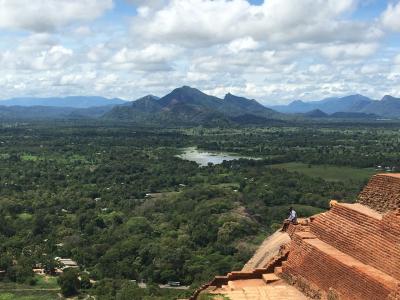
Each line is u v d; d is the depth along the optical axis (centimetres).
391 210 2898
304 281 3017
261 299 2897
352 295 2609
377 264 2672
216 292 3153
